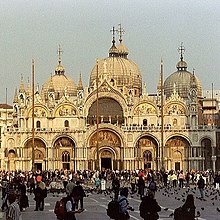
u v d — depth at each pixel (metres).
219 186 97.69
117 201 37.59
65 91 181.88
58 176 132.25
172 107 177.25
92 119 180.38
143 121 178.62
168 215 53.28
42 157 177.12
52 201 75.19
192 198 32.56
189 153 172.38
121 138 174.25
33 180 87.69
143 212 36.31
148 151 174.88
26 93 190.62
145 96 179.38
